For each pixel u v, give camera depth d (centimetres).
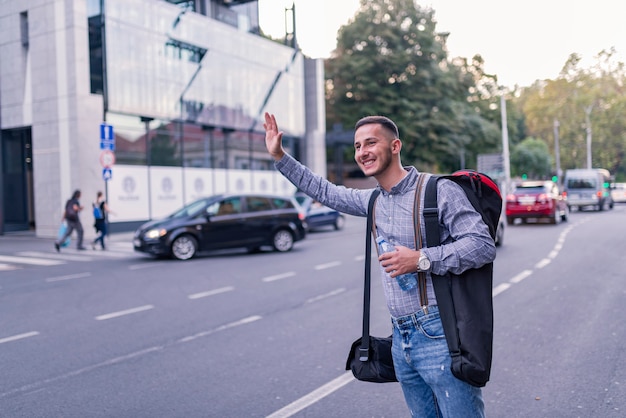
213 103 2748
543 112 8225
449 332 216
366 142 237
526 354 556
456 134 4144
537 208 2353
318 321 726
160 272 1219
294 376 507
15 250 1750
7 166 2511
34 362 566
